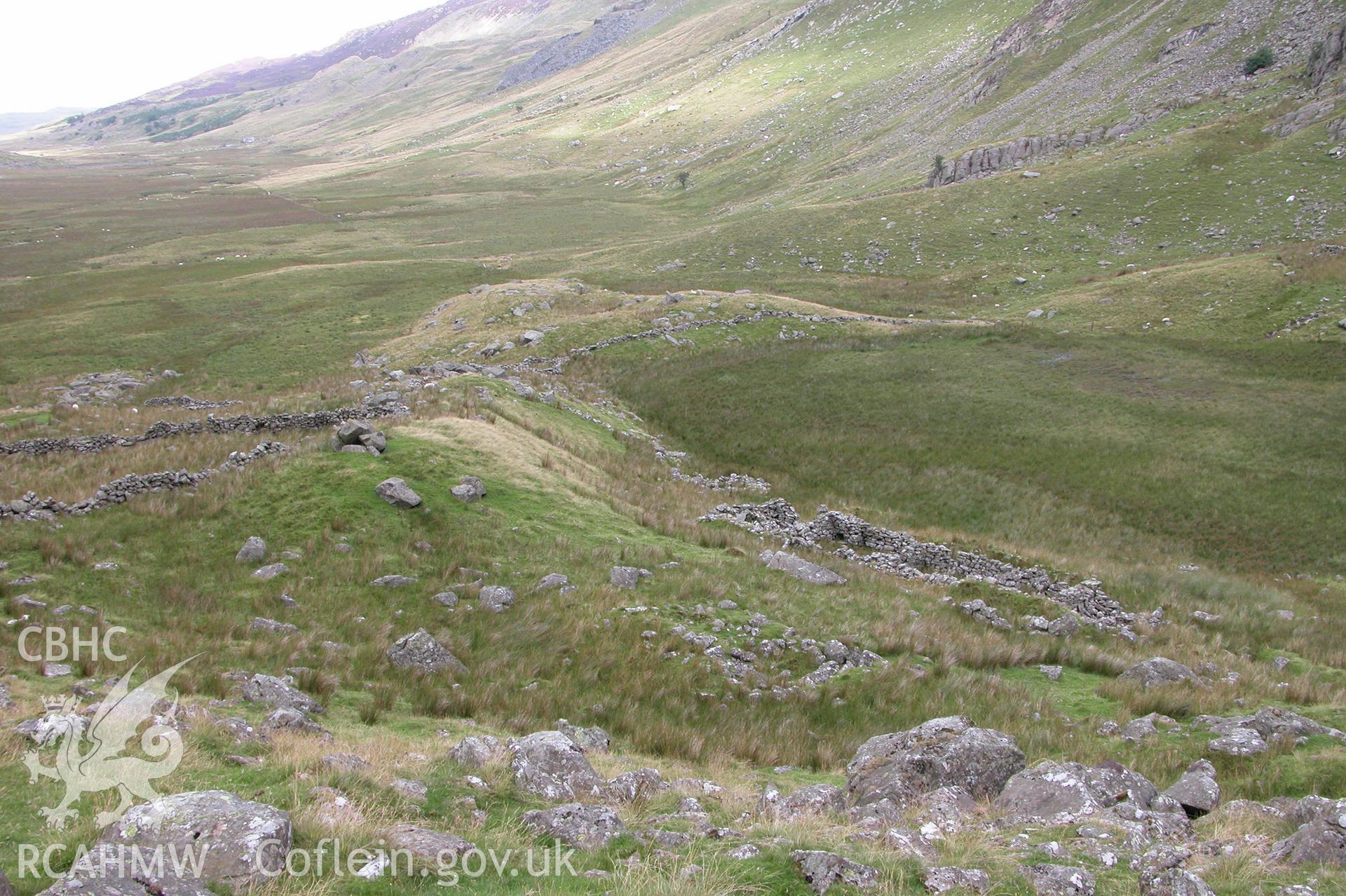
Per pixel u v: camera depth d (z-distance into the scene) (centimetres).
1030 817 1030
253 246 12812
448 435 3162
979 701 1842
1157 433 4322
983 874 823
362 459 2802
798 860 838
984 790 1152
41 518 2316
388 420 3316
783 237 10450
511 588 2202
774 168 17275
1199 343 5688
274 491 2552
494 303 7462
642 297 7606
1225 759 1437
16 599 1816
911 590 2595
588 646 1947
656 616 2108
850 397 5094
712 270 9694
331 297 9056
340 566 2200
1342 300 5784
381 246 12962
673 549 2638
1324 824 898
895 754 1216
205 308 8662
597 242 13200
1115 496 3775
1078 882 811
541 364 5884
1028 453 4231
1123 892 814
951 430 4569
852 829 963
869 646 2105
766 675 1908
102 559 2141
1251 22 12375
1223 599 2877
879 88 19875
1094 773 1145
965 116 15062
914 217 10088
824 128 18675
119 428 3847
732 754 1544
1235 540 3400
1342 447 3950
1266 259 6800
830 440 4550
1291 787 1301
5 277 10594
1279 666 2283
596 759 1325
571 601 2148
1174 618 2692
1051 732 1648
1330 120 8944
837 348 6028
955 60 19588
